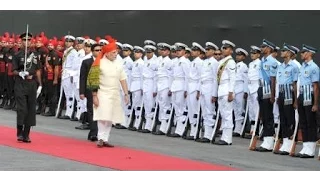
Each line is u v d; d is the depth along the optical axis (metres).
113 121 12.30
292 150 12.13
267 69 12.58
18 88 12.50
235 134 15.26
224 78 13.45
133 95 15.76
